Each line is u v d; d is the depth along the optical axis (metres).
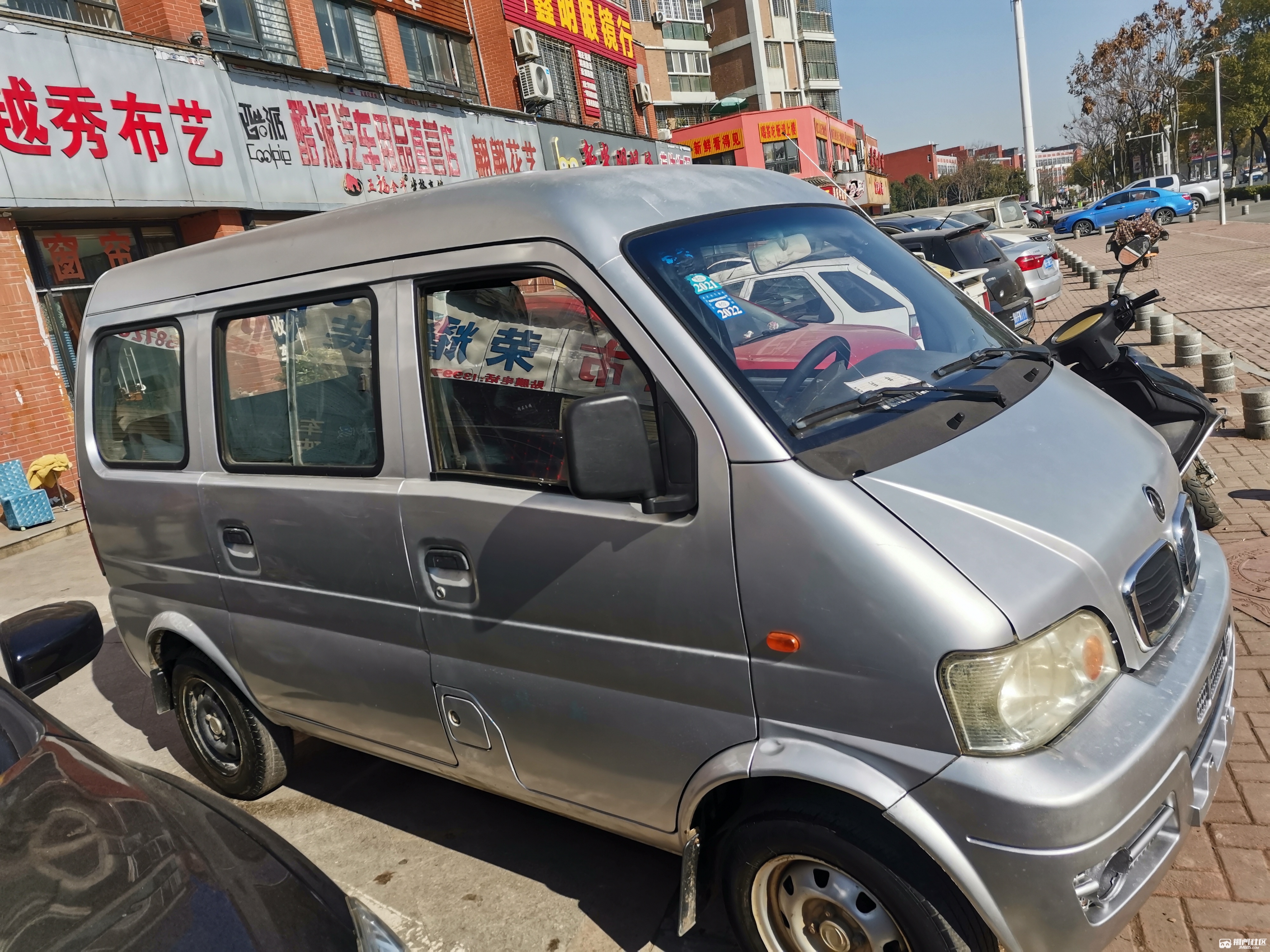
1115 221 42.84
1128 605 2.18
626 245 2.44
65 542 9.12
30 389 9.75
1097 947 1.98
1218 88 34.62
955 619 1.93
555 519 2.44
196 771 4.40
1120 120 62.56
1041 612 1.98
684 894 2.40
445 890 3.21
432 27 17.97
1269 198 51.12
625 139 23.31
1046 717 1.96
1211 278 17.94
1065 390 2.84
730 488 2.17
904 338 2.80
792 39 55.88
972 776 1.92
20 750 2.15
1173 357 10.59
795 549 2.09
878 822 2.09
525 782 2.77
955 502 2.11
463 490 2.65
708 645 2.25
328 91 13.09
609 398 2.16
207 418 3.40
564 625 2.50
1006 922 1.94
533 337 2.52
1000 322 3.30
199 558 3.52
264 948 1.59
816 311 2.67
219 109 11.34
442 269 2.68
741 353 2.32
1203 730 2.28
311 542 3.07
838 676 2.06
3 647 2.50
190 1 11.66
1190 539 2.63
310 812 3.85
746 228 2.76
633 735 2.44
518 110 19.08
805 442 2.17
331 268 2.96
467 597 2.70
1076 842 1.88
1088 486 2.34
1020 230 25.41
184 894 1.69
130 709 5.33
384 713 3.07
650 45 46.81
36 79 9.38
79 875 1.75
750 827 2.27
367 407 2.89
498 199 2.63
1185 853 2.76
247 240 3.30
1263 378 8.73
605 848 3.32
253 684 3.53
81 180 9.81
